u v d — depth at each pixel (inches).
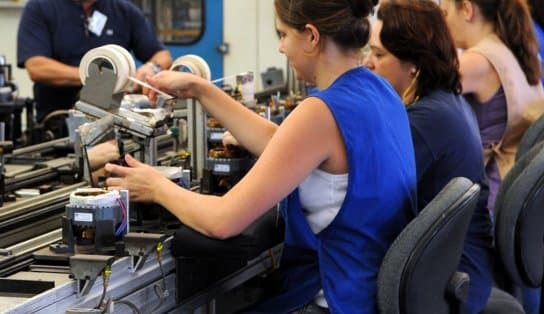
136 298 67.4
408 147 74.9
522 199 88.9
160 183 72.0
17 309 54.9
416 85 88.0
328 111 68.3
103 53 78.7
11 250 68.1
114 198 65.7
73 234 65.3
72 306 60.1
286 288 76.4
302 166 67.8
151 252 66.6
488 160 115.5
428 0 88.7
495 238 91.4
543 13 138.5
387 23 87.0
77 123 99.0
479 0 112.7
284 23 71.1
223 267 81.6
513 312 88.0
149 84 85.6
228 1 220.5
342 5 69.5
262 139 84.4
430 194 84.7
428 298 70.9
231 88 115.7
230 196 68.6
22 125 154.9
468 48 115.5
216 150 89.7
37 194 88.7
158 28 226.2
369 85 72.1
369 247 71.6
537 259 93.5
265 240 73.2
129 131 78.7
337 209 70.5
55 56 164.1
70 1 162.7
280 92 159.2
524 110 114.7
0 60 142.1
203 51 225.3
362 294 70.7
